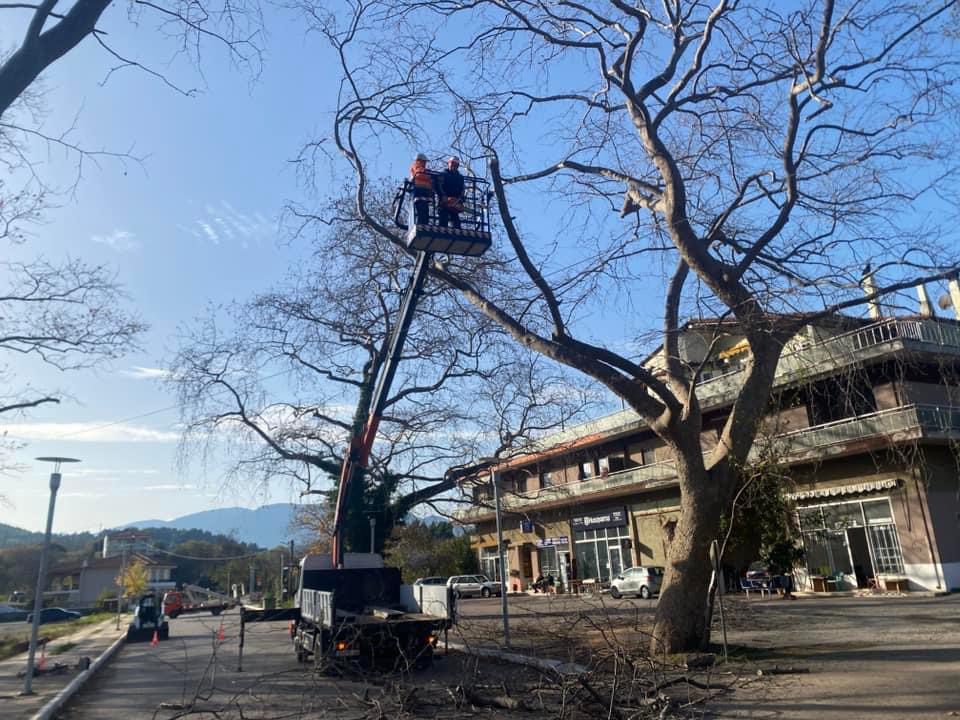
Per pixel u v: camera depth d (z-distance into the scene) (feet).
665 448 118.11
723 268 39.52
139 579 219.20
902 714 25.03
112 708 37.58
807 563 89.71
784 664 36.29
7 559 293.23
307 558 57.47
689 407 42.22
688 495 41.39
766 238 39.81
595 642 45.91
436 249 35.76
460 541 167.53
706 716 26.76
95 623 139.54
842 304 36.50
